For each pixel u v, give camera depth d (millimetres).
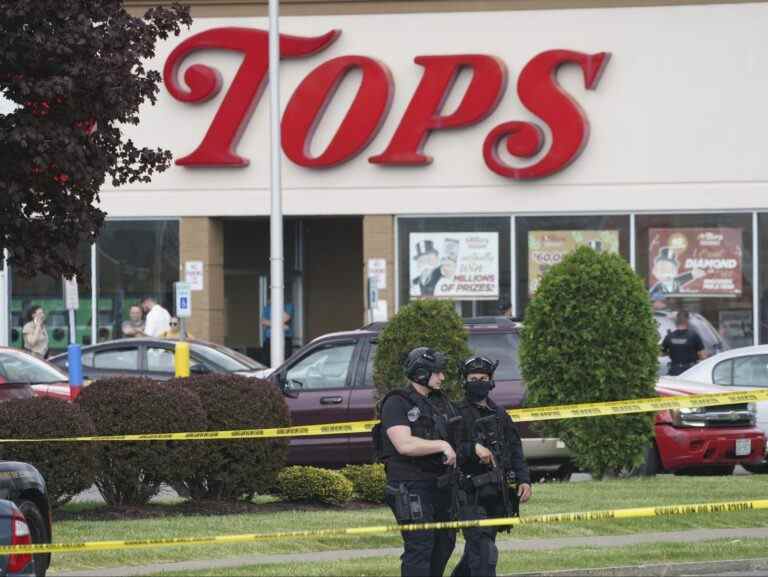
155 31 54625
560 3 116312
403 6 117250
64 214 52938
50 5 50375
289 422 63250
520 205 116875
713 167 115875
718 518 57062
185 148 119062
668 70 116062
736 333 115938
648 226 116500
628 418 68500
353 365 73188
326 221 135750
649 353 68750
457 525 36469
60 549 37250
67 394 77750
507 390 71375
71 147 50469
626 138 116438
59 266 53812
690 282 116375
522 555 48531
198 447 60656
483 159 117000
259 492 62656
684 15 116000
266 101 118750
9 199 50594
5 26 50156
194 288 117250
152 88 54656
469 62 116312
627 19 116312
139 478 60750
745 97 115812
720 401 46906
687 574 46469
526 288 117125
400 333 67000
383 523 55250
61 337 120688
